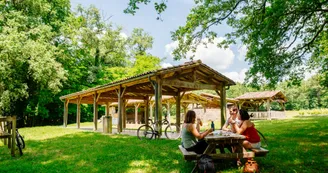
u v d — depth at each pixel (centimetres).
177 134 1233
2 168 566
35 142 1048
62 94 3084
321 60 1573
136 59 4075
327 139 862
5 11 2155
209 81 1385
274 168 495
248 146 499
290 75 1105
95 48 3484
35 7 2298
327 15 1013
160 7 825
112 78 3841
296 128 1379
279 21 912
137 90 1602
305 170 473
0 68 1931
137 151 743
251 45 1068
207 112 3180
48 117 3253
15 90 2248
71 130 1741
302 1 831
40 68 2116
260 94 3416
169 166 548
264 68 1000
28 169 554
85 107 3472
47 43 2316
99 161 623
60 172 526
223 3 1075
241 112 525
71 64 3161
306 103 6334
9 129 858
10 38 1916
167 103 2603
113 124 3109
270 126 1694
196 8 1157
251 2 1076
